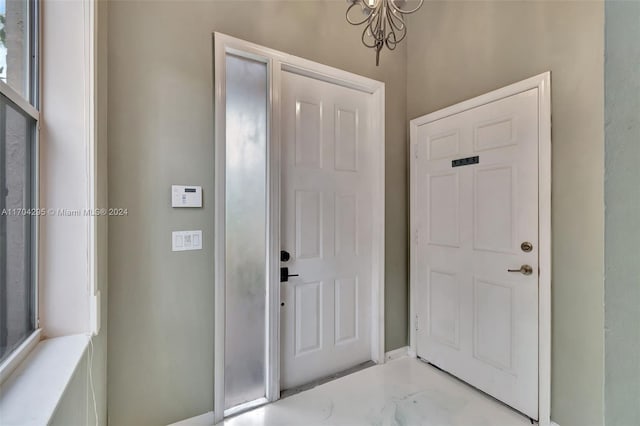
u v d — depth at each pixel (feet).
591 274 4.89
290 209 6.61
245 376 6.03
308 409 5.92
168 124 5.14
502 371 6.11
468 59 6.81
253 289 6.08
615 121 1.36
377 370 7.39
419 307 7.97
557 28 5.30
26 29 3.25
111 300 4.72
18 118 2.99
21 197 3.07
